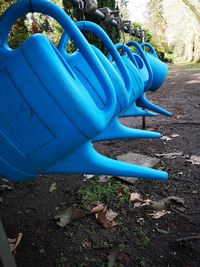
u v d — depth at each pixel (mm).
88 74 1043
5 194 2180
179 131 3297
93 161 875
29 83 746
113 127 1261
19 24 4027
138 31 2818
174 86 7379
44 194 2115
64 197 2043
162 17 21719
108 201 1926
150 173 925
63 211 1812
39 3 789
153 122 3781
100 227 1675
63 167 874
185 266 1362
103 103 1017
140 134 1337
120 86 1086
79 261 1444
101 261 1432
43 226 1737
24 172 831
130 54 1776
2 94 764
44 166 833
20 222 1803
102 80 879
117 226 1672
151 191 2027
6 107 770
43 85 743
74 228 1685
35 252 1531
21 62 743
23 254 1524
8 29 818
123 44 1800
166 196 1953
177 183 2113
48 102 752
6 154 803
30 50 733
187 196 1936
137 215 1762
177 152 2676
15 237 1662
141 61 2049
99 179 2217
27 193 2158
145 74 2008
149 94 6477
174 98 5574
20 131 780
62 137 781
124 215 1770
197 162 2432
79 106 756
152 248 1486
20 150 796
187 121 3682
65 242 1582
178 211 1775
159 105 4988
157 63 2375
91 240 1577
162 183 2119
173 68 14594
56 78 736
